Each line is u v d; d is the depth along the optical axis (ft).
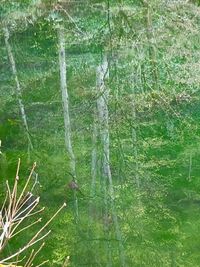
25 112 34.99
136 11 37.19
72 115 34.94
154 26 36.91
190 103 34.81
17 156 29.78
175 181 29.66
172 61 36.11
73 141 32.73
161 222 26.66
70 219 26.30
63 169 29.63
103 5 39.68
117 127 33.83
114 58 37.17
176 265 24.14
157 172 30.53
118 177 30.19
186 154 31.63
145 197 28.60
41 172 28.84
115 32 38.22
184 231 26.07
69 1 41.65
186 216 27.14
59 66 39.11
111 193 28.71
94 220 26.66
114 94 35.63
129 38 37.27
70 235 25.26
